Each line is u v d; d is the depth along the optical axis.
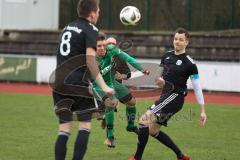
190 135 29.28
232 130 31.19
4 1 68.44
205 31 64.25
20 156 23.16
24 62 58.97
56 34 65.25
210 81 52.59
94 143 26.45
